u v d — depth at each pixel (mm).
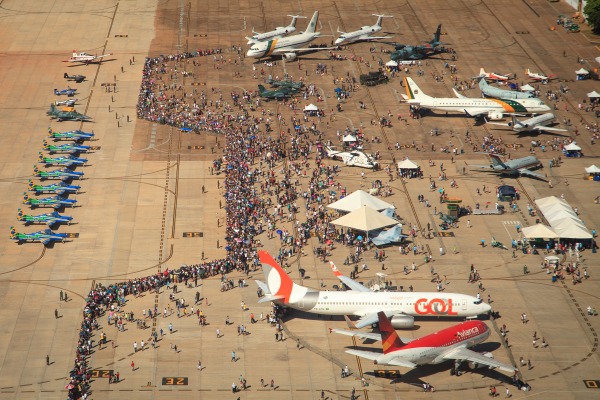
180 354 186750
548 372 181875
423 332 192750
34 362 184125
